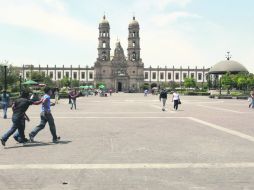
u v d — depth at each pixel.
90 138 15.52
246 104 47.97
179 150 12.62
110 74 173.00
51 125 14.37
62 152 12.20
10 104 38.47
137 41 172.38
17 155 11.67
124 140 14.96
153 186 8.20
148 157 11.36
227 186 8.22
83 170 9.65
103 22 170.88
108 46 172.38
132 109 35.84
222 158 11.23
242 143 14.24
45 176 9.02
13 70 84.88
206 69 198.75
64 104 47.12
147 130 18.41
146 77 194.62
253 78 97.00
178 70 197.00
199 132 17.66
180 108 38.03
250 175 9.17
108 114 29.12
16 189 7.97
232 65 100.62
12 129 13.44
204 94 100.56
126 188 8.03
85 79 193.25
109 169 9.77
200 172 9.45
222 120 24.09
